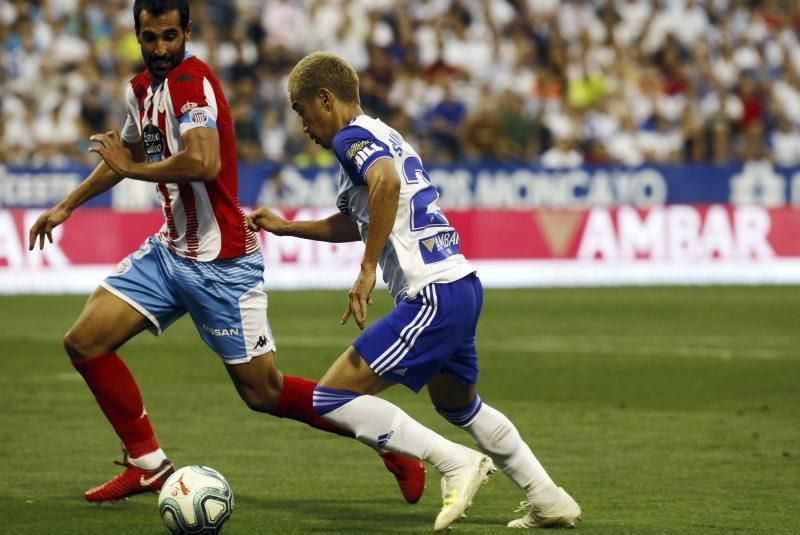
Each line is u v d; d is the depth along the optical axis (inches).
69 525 796.6
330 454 1059.9
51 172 2600.9
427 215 769.6
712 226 2979.8
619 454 1060.5
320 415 767.7
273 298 2541.8
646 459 1037.2
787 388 1465.3
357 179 762.2
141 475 863.7
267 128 3075.8
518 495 905.5
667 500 876.6
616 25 3700.8
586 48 3575.3
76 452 1056.2
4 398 1358.3
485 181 2896.2
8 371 1578.5
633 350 1824.6
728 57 3710.6
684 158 3363.7
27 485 924.0
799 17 3954.2
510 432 792.3
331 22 3425.2
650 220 2950.3
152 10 842.2
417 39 3506.4
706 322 2196.1
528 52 3538.4
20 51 3083.2
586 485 931.3
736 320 2226.9
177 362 1685.5
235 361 881.5
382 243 738.8
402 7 3528.5
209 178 833.5
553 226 2896.2
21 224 2583.7
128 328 874.1
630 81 3550.7
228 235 870.4
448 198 2874.0
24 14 3129.9
